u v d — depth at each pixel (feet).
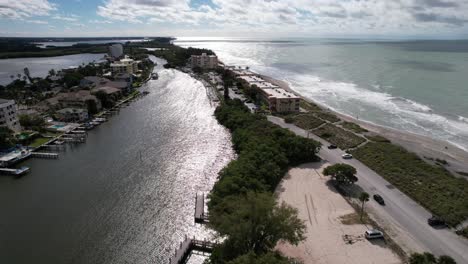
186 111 515.91
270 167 269.64
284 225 176.65
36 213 245.86
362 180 277.03
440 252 188.96
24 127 425.69
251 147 309.83
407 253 189.78
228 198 215.10
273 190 261.85
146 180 291.17
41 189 281.54
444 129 413.18
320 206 239.50
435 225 213.87
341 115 488.44
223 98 581.12
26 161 340.80
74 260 198.29
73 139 396.98
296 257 188.75
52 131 425.28
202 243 207.10
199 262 196.95
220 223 188.24
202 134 408.87
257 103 547.08
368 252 192.24
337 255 190.39
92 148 370.94
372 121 455.22
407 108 512.63
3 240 215.92
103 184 286.46
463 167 299.58
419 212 229.86
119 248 207.51
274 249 193.16
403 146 353.31
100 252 204.54
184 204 252.83
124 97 603.67
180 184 282.77
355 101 571.28
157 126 444.55
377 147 335.67
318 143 328.70
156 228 225.56
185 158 336.49
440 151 340.80
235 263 142.72
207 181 286.66
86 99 498.69
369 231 203.82
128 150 361.92
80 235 220.02
